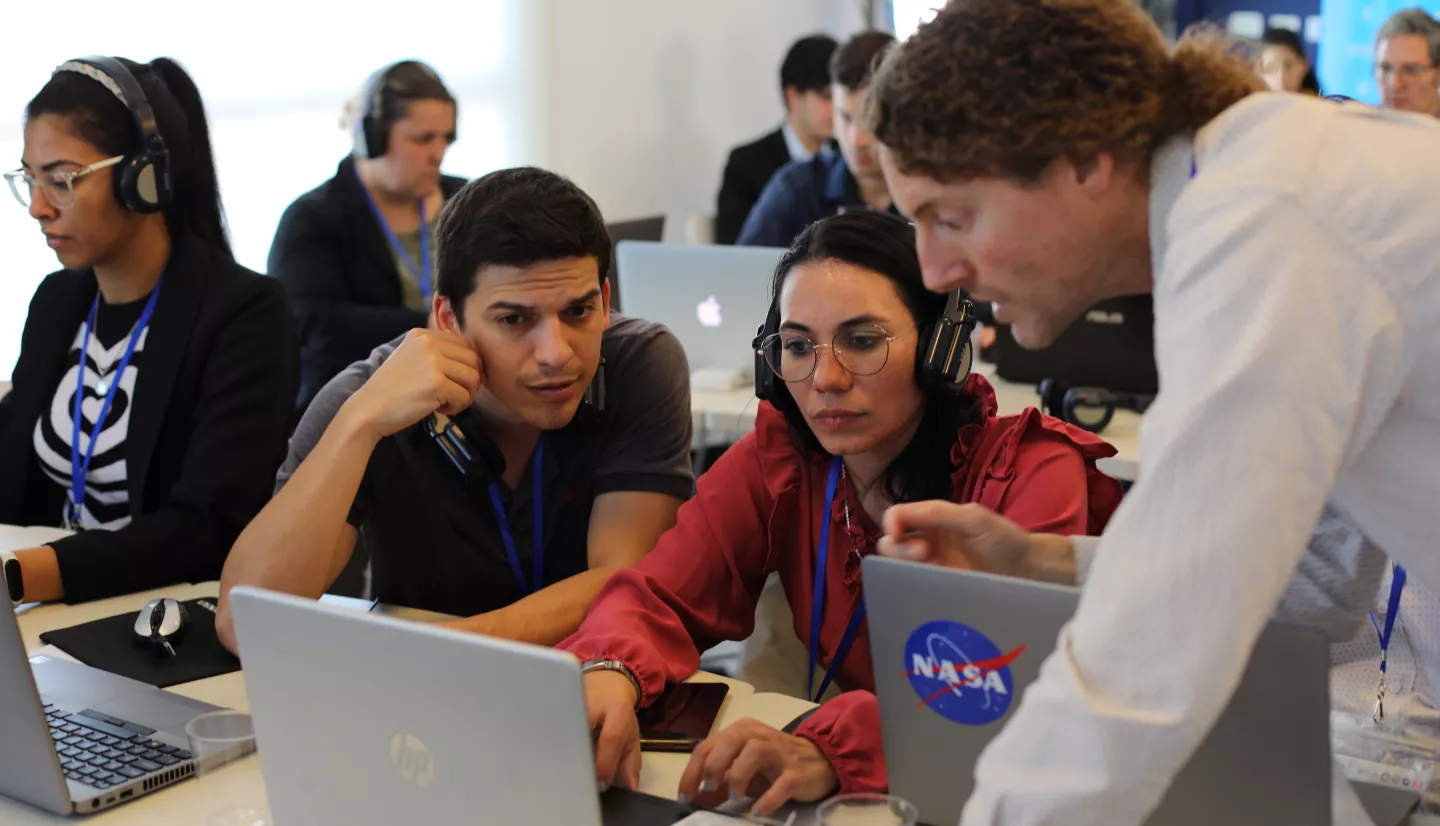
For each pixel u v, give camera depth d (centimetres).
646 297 337
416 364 171
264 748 116
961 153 94
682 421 193
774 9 582
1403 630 152
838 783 126
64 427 221
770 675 177
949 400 155
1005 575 122
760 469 167
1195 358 87
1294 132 91
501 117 475
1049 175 95
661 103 536
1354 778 126
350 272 356
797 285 152
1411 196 89
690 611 161
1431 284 88
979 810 91
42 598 187
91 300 226
